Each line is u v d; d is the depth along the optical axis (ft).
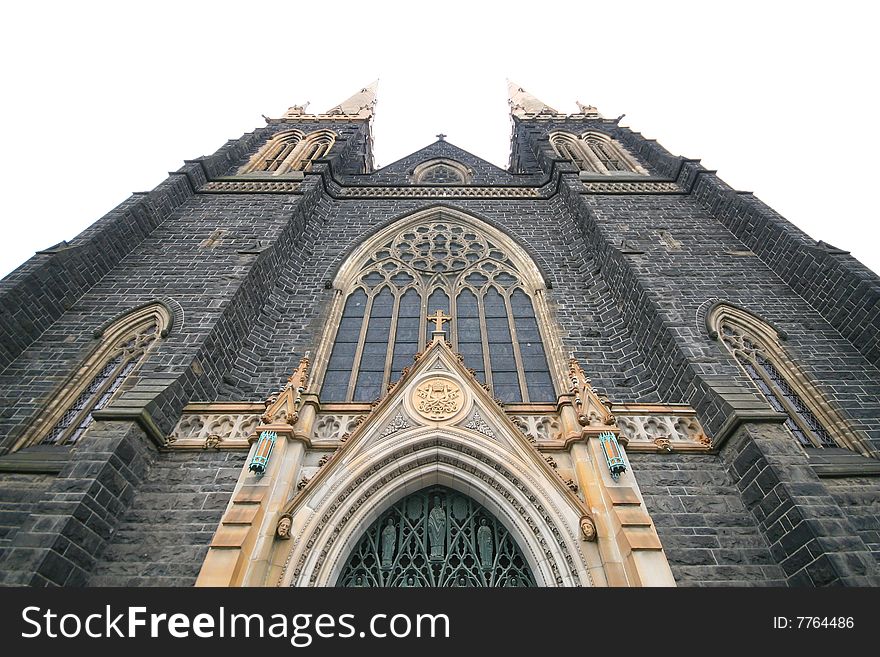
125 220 64.69
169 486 37.76
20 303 49.62
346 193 88.22
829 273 56.08
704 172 80.94
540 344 59.11
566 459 39.88
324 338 58.29
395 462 39.01
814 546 31.55
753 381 48.96
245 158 100.99
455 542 37.24
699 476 39.37
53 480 37.47
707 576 33.04
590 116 128.06
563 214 82.02
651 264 61.82
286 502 35.58
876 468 39.22
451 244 77.10
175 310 52.75
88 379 48.26
